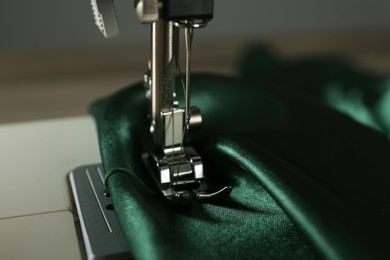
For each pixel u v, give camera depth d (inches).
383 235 20.9
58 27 110.0
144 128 31.3
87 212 25.3
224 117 32.8
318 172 27.1
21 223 25.9
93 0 23.4
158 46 24.8
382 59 119.5
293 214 20.9
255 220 23.6
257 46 87.9
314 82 74.0
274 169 23.2
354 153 29.0
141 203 21.9
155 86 25.7
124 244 22.8
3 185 29.3
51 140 34.9
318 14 123.3
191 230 22.2
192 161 26.3
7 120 87.4
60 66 111.4
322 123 32.1
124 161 25.2
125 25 112.7
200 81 34.5
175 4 21.9
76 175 29.2
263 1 119.3
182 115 25.9
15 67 109.6
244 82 35.4
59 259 23.5
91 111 37.0
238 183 27.0
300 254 21.6
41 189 29.0
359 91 60.2
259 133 31.2
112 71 111.8
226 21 119.3
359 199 24.4
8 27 107.4
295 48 123.6
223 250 21.1
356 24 126.2
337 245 19.5
